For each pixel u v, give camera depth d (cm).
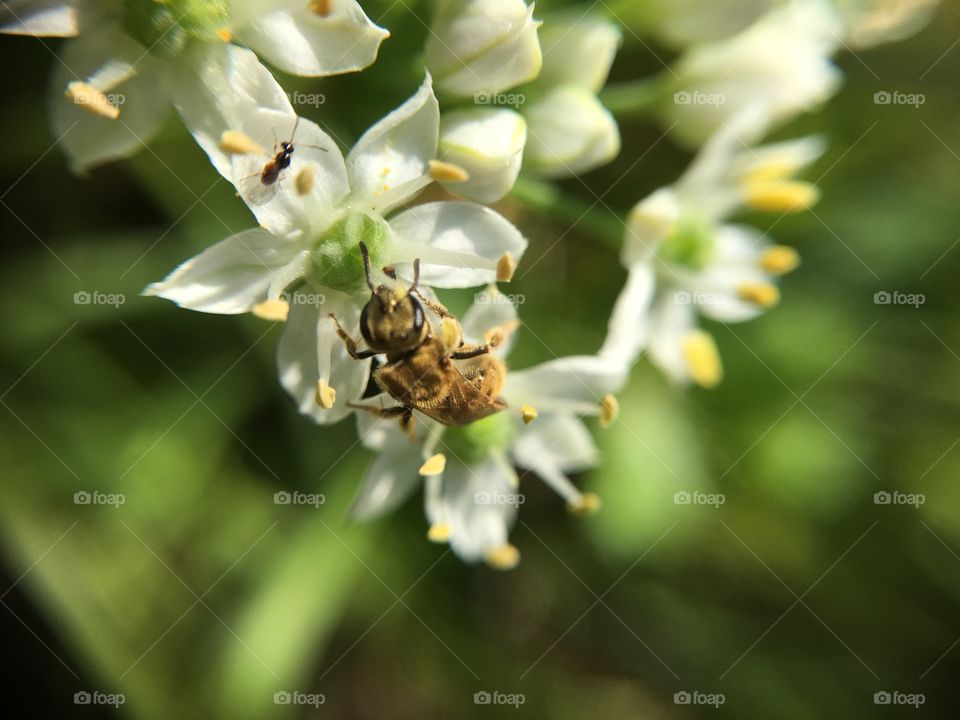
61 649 6
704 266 6
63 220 6
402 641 7
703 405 7
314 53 5
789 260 6
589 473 7
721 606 7
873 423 7
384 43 6
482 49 5
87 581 6
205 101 5
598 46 6
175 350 6
